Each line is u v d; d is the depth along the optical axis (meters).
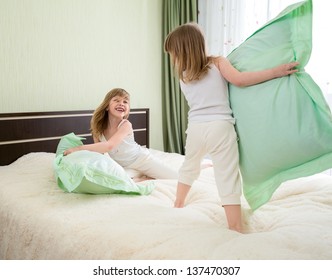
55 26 2.33
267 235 0.90
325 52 2.41
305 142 0.98
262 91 1.06
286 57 1.04
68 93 2.46
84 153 1.35
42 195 1.29
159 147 3.29
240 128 1.14
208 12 3.04
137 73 2.99
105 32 2.68
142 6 2.97
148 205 1.17
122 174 1.33
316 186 1.39
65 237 0.96
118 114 1.75
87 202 1.19
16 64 2.15
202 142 1.19
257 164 1.11
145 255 0.80
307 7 1.00
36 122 2.16
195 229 0.95
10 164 1.88
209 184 1.59
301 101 0.99
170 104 3.23
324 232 0.92
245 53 1.15
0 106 2.09
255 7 2.75
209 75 1.18
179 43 1.20
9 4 2.08
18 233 1.13
